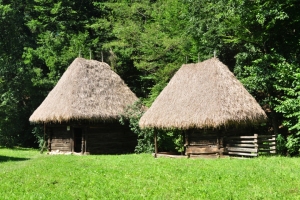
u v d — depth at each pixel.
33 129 32.47
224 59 26.48
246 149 17.61
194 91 19.28
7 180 13.02
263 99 23.44
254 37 22.27
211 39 25.02
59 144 24.62
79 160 18.41
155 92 28.44
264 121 18.52
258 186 11.05
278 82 21.27
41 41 36.91
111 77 25.75
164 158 19.02
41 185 12.20
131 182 12.25
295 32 22.83
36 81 34.56
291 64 20.22
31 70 35.44
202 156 18.81
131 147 25.59
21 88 34.66
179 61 28.41
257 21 21.55
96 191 11.06
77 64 25.05
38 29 39.12
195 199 9.93
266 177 12.27
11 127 33.69
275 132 22.55
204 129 18.94
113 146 24.64
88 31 38.69
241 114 17.44
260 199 9.72
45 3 38.16
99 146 24.00
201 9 25.42
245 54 23.02
